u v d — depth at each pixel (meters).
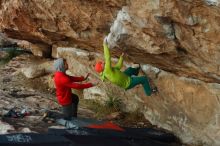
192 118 9.37
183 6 6.60
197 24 6.76
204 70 7.96
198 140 9.27
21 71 15.31
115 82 9.24
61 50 13.24
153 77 9.98
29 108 11.31
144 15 7.32
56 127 9.62
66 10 9.66
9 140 8.15
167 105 9.99
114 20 8.73
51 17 10.34
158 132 9.77
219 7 6.14
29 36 13.20
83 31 10.10
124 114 11.24
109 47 8.88
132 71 10.01
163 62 8.82
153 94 10.27
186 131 9.55
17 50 18.25
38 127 9.57
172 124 9.94
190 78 9.14
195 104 9.21
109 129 9.42
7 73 15.47
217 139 8.83
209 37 6.86
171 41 7.59
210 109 8.91
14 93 12.96
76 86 9.80
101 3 8.48
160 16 7.08
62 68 9.86
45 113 10.26
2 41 19.27
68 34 10.66
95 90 12.25
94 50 11.54
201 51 7.34
